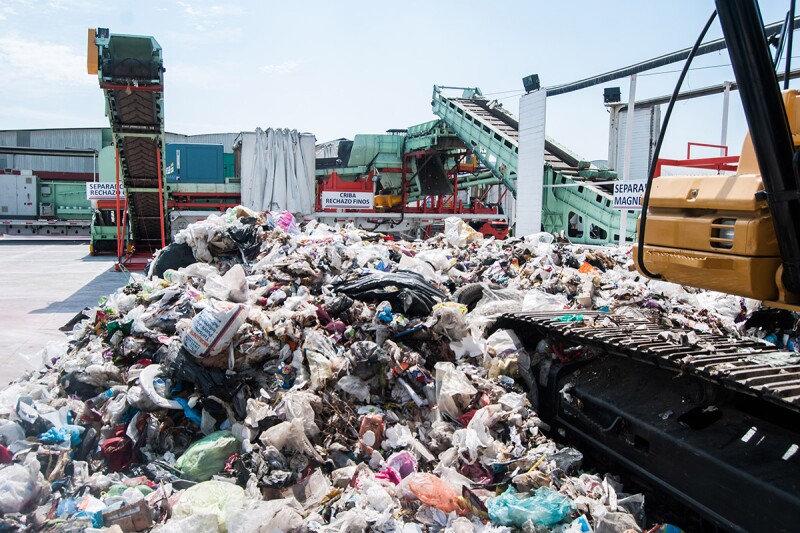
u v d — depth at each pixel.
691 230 3.65
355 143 26.05
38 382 5.62
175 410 4.89
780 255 3.16
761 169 2.89
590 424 4.66
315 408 4.75
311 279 7.04
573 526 3.71
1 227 35.22
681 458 3.78
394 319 5.77
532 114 19.55
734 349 4.10
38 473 3.90
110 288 15.34
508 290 7.98
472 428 4.69
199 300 6.15
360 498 3.93
